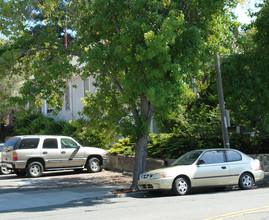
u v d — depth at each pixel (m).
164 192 12.71
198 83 17.17
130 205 9.91
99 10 12.21
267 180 14.56
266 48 14.51
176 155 17.59
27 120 30.88
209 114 17.80
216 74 14.33
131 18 11.85
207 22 12.53
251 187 12.63
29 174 17.39
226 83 14.62
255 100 14.34
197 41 11.52
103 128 15.39
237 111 15.61
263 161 17.09
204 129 17.66
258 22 14.80
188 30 11.54
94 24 12.66
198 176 11.77
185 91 12.02
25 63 13.42
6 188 14.19
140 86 11.38
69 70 12.17
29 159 17.55
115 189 13.24
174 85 11.24
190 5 12.33
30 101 12.35
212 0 11.86
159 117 14.06
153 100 10.64
